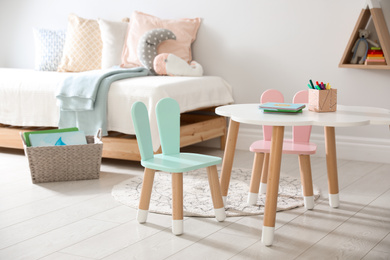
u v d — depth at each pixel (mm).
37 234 1988
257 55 3643
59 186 2701
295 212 2254
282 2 3510
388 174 2986
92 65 3902
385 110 2156
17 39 4559
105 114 3043
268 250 1823
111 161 3299
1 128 3461
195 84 3307
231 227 2066
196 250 1824
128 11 4078
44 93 3246
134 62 3717
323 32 3406
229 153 2268
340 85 3395
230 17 3699
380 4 3195
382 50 3178
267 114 2010
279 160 1869
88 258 1757
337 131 3439
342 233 1995
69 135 2891
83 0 4246
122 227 2064
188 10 3850
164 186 2664
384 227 2066
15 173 2988
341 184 2744
